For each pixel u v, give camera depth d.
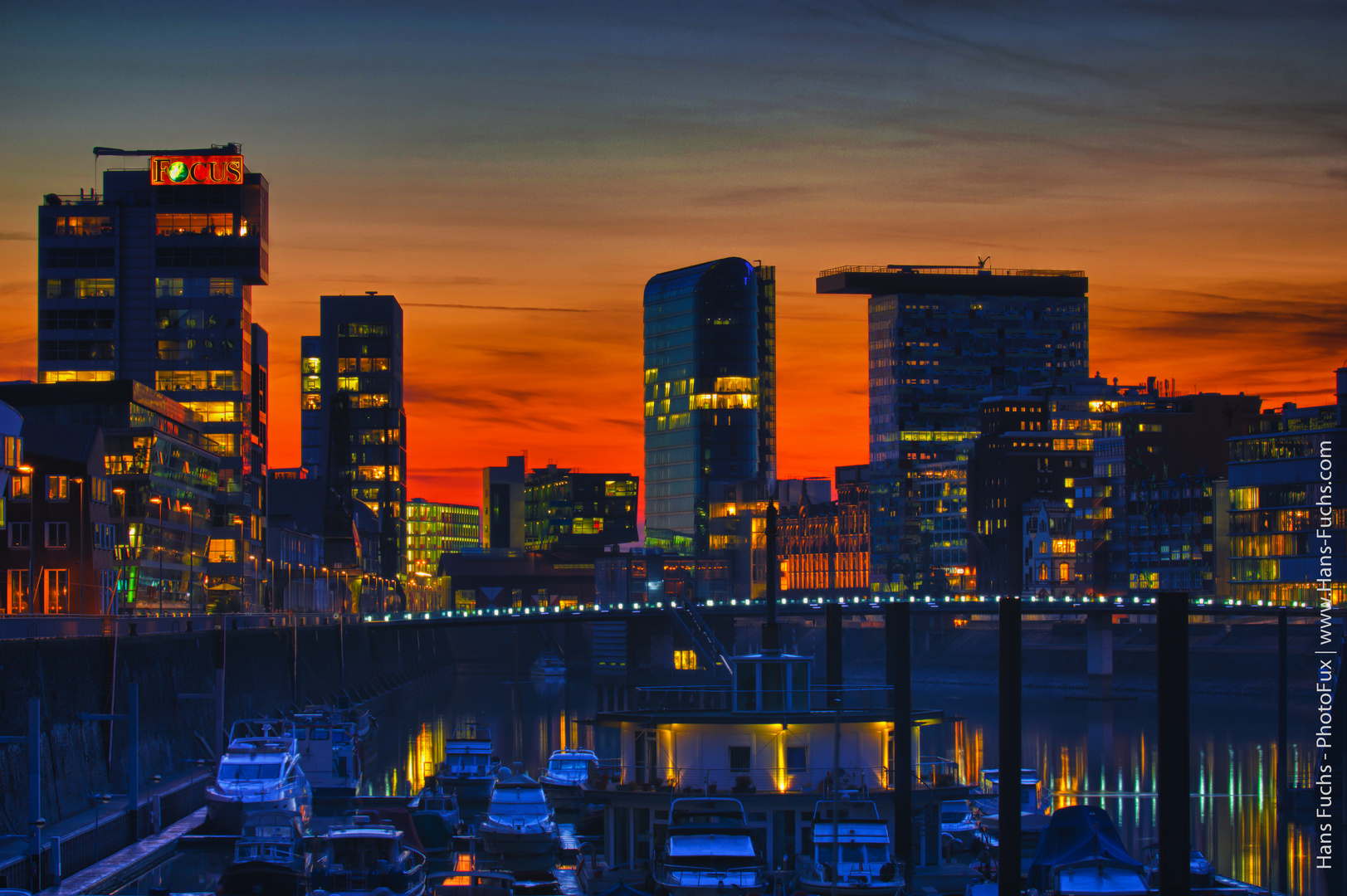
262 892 81.12
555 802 119.19
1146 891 77.94
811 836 83.62
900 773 84.44
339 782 133.75
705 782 84.94
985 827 102.00
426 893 84.50
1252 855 111.69
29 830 88.62
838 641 102.75
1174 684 73.56
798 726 85.38
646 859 85.69
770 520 92.12
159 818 108.25
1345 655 140.38
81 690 116.50
